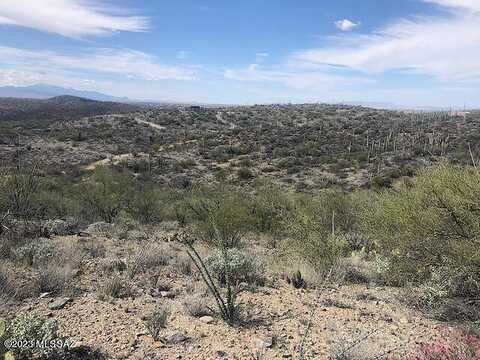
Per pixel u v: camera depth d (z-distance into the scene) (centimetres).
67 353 461
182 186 4206
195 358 479
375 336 564
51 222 1369
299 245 988
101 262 895
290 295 754
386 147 6875
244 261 855
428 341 546
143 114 11906
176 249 1156
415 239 675
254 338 540
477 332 576
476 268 616
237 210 1308
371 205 1033
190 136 8488
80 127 8969
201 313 630
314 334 565
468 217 628
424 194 665
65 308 618
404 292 764
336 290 808
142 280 788
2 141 6391
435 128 8538
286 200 1602
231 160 6297
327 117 11888
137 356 476
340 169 5447
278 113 13050
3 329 443
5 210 1470
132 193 2133
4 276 689
